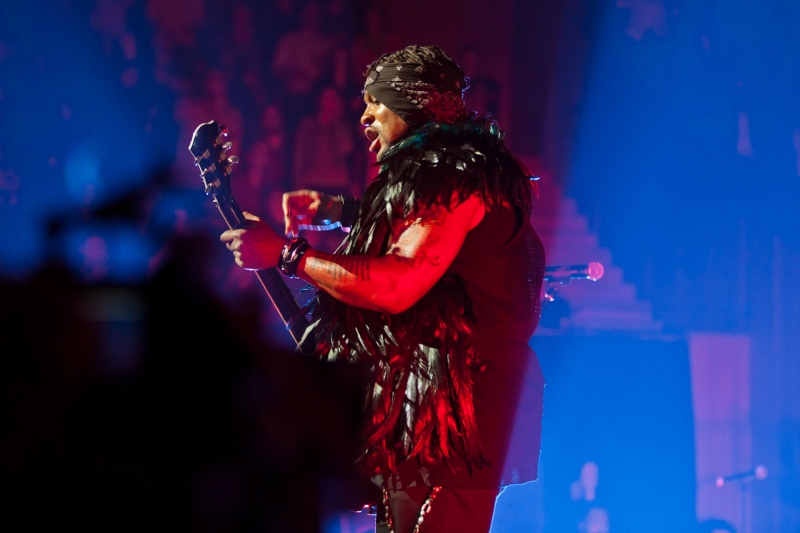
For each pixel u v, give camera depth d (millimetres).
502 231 2844
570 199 9711
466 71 9883
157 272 1672
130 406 1521
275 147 8797
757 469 6832
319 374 1988
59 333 1437
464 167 2627
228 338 1678
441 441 2668
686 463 5926
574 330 6254
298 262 2695
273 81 9180
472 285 2805
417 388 2688
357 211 3654
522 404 2852
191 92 9250
